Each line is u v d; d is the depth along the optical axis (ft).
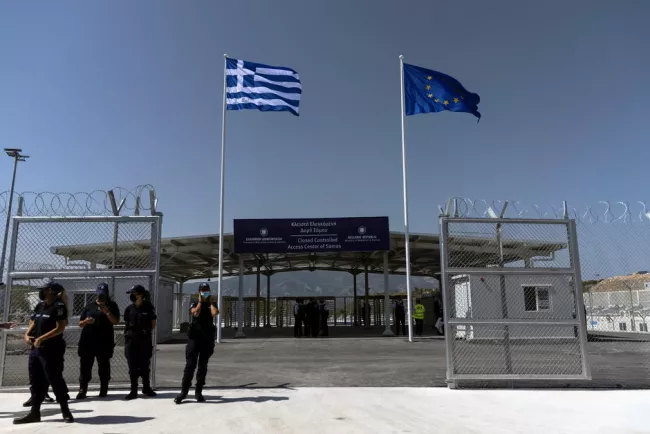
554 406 24.91
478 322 29.89
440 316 78.33
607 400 26.43
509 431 20.22
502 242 31.04
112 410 24.17
